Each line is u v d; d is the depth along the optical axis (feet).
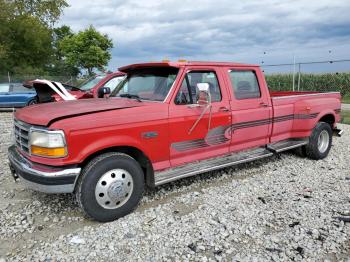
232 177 19.10
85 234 12.83
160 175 15.48
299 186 17.57
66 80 102.37
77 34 163.02
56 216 14.38
